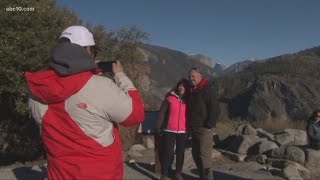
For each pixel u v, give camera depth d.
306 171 10.10
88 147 2.83
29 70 12.08
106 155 2.87
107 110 2.86
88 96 2.83
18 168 9.56
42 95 2.86
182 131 8.36
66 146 2.84
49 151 2.91
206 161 7.94
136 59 20.22
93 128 2.84
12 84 11.91
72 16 16.22
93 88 2.84
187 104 8.16
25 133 14.12
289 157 10.84
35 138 14.05
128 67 19.41
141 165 10.23
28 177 8.70
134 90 3.06
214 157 11.38
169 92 8.44
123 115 2.89
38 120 2.95
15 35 11.95
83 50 2.88
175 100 8.30
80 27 2.99
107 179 2.85
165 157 8.43
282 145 12.38
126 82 3.08
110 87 2.88
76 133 2.83
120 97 2.88
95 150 2.84
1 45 11.76
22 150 14.20
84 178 2.81
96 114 2.83
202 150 7.94
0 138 14.01
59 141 2.85
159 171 9.41
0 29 11.89
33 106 2.95
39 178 8.64
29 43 12.09
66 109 2.83
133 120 2.95
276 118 20.88
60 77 2.83
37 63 12.06
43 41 12.43
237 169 10.14
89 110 2.82
